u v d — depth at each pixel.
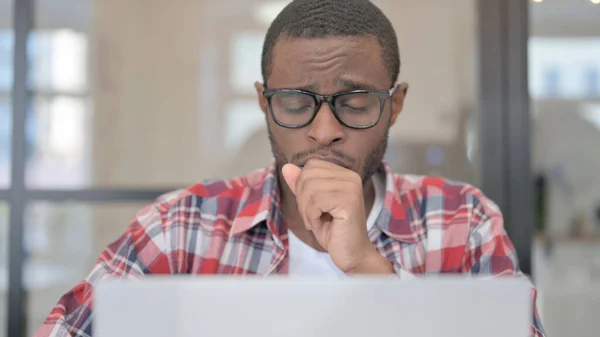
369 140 0.83
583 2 1.69
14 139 1.70
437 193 1.05
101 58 1.73
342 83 0.80
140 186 1.72
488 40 1.68
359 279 0.45
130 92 1.73
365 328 0.45
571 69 1.69
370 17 0.85
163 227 1.00
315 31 0.81
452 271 0.97
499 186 1.67
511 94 1.68
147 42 1.73
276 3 1.74
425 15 1.69
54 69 1.73
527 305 0.45
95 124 1.73
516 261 0.94
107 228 1.71
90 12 1.73
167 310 0.45
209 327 0.45
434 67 1.69
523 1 1.68
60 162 1.72
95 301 0.45
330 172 0.73
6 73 1.71
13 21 1.71
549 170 1.69
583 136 1.69
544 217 1.68
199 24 1.74
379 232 0.99
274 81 0.85
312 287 0.45
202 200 1.03
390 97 0.87
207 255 0.99
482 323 0.45
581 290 1.67
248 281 0.45
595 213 1.68
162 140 1.73
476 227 0.99
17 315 1.67
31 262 1.69
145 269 0.97
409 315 0.45
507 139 1.68
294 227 0.97
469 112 1.69
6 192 1.69
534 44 1.69
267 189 0.99
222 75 1.74
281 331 0.45
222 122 1.73
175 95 1.73
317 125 0.80
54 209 1.70
